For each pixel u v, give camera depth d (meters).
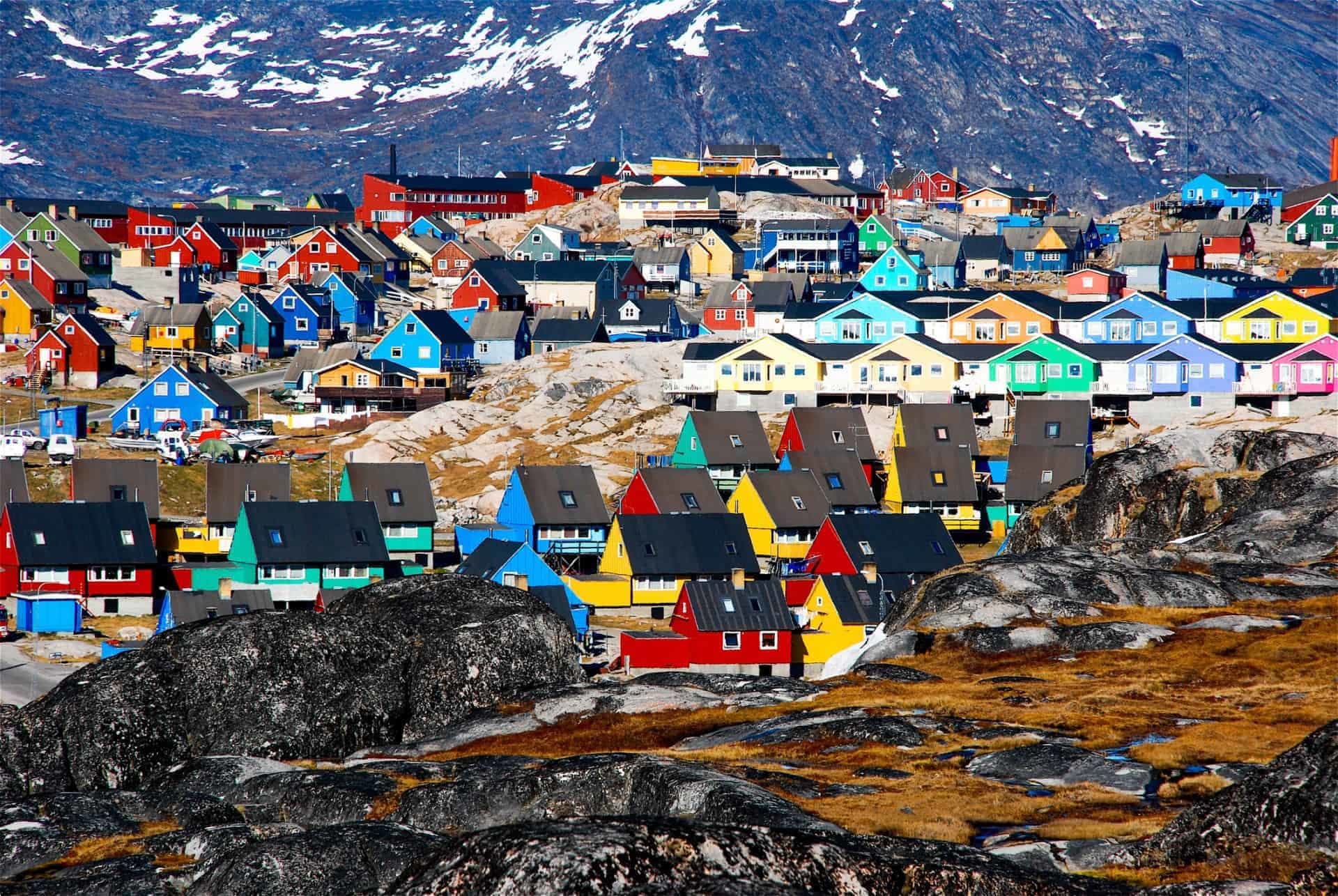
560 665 186.50
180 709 169.12
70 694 168.88
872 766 138.00
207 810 138.62
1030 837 113.94
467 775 144.00
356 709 173.00
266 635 175.62
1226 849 102.94
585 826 92.50
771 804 118.56
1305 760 103.81
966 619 195.75
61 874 122.56
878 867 94.94
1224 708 153.00
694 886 87.25
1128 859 106.50
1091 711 153.12
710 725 162.12
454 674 179.25
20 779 160.38
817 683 179.75
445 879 90.69
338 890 113.75
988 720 151.88
